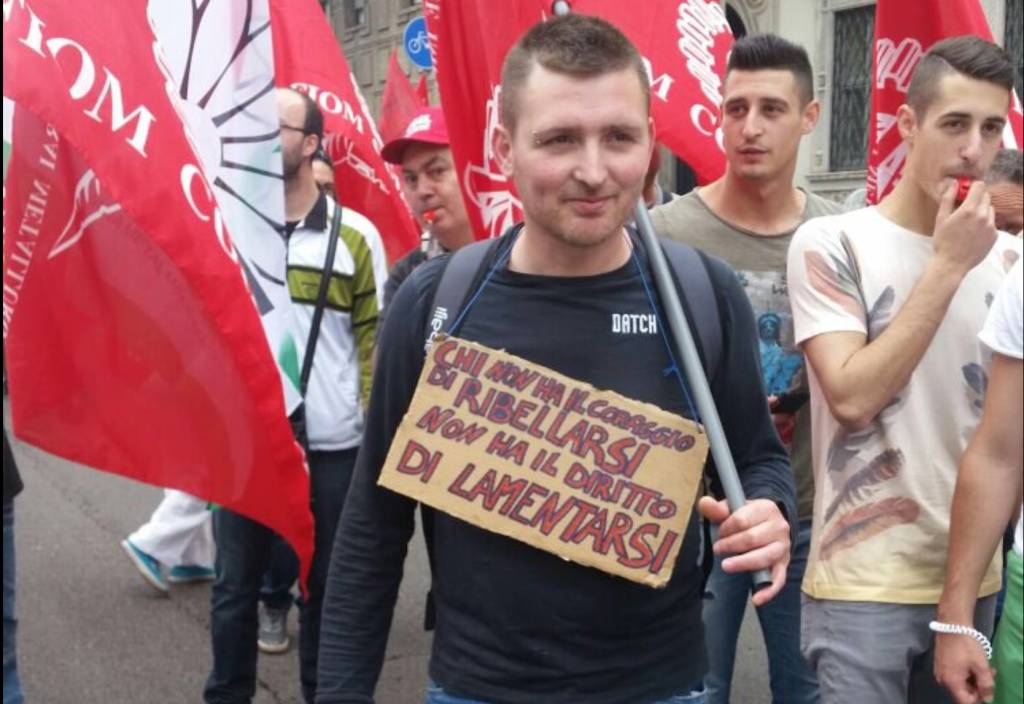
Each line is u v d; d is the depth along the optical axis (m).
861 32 13.33
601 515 1.76
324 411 3.49
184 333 2.63
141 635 4.66
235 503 2.65
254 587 3.34
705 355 1.85
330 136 5.64
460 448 1.80
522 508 1.78
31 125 2.62
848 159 13.63
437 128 3.61
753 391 1.91
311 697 3.61
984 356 2.33
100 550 5.81
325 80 5.48
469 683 1.80
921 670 2.42
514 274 1.84
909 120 2.41
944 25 3.10
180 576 5.27
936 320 2.22
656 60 3.36
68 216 2.64
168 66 2.85
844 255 2.39
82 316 2.65
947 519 2.30
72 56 2.45
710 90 3.41
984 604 2.41
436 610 1.90
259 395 2.61
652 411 1.78
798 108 2.98
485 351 1.82
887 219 2.42
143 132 2.51
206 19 2.98
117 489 7.01
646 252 1.86
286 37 5.42
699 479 1.77
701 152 3.40
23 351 2.63
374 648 1.95
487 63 3.02
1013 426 2.03
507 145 1.85
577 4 3.28
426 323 1.88
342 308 3.56
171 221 2.51
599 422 1.78
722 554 1.76
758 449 1.94
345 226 3.62
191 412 2.64
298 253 3.52
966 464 2.09
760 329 2.99
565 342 1.81
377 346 1.95
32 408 2.64
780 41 2.96
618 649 1.78
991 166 2.38
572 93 1.68
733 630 3.04
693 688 1.85
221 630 3.33
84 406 2.66
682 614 1.84
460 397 1.82
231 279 2.57
